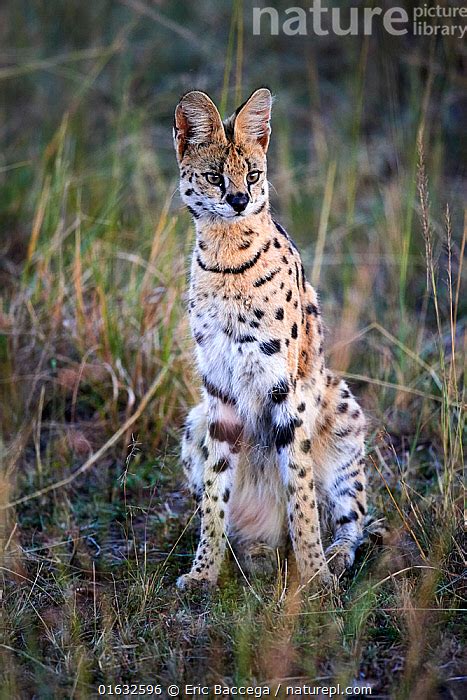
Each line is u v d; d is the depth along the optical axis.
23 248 12.85
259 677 6.64
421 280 12.50
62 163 13.40
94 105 15.95
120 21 17.36
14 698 6.45
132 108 15.27
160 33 17.33
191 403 10.34
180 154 8.23
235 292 7.94
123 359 10.87
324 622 7.21
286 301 8.05
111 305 11.09
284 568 8.47
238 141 7.98
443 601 7.40
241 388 8.20
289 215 13.91
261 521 8.82
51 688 6.54
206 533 8.28
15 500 9.34
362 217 13.71
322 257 13.02
